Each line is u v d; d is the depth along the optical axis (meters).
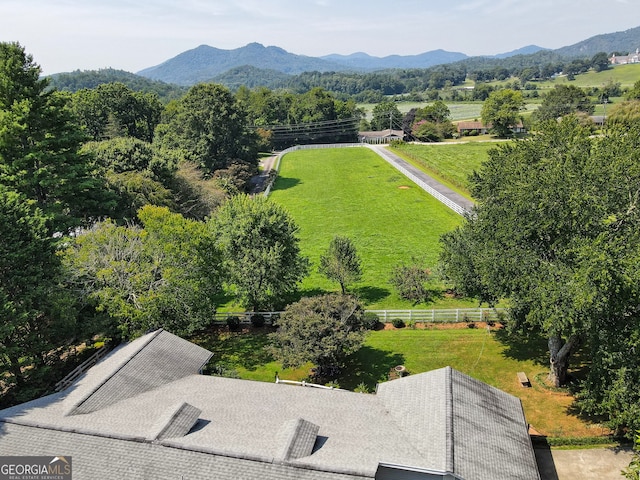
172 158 57.25
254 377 28.61
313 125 154.12
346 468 15.26
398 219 64.94
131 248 30.17
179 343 25.80
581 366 28.05
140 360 23.14
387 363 29.72
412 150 116.19
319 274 46.34
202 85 85.62
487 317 34.66
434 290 41.44
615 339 20.41
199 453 16.23
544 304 21.75
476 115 199.50
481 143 125.25
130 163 51.72
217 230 37.16
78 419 18.48
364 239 57.16
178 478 15.60
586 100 141.38
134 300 28.62
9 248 24.28
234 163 84.06
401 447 17.17
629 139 25.56
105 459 16.47
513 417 19.81
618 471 20.33
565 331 23.55
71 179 39.19
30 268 24.94
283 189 86.62
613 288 19.91
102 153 51.41
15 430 17.97
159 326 29.47
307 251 53.47
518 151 29.78
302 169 105.56
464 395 19.89
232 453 16.00
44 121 37.81
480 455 16.69
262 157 125.44
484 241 27.42
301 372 28.95
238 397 21.16
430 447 16.86
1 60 35.94
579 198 21.61
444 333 33.41
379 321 35.09
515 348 30.84
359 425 18.75
